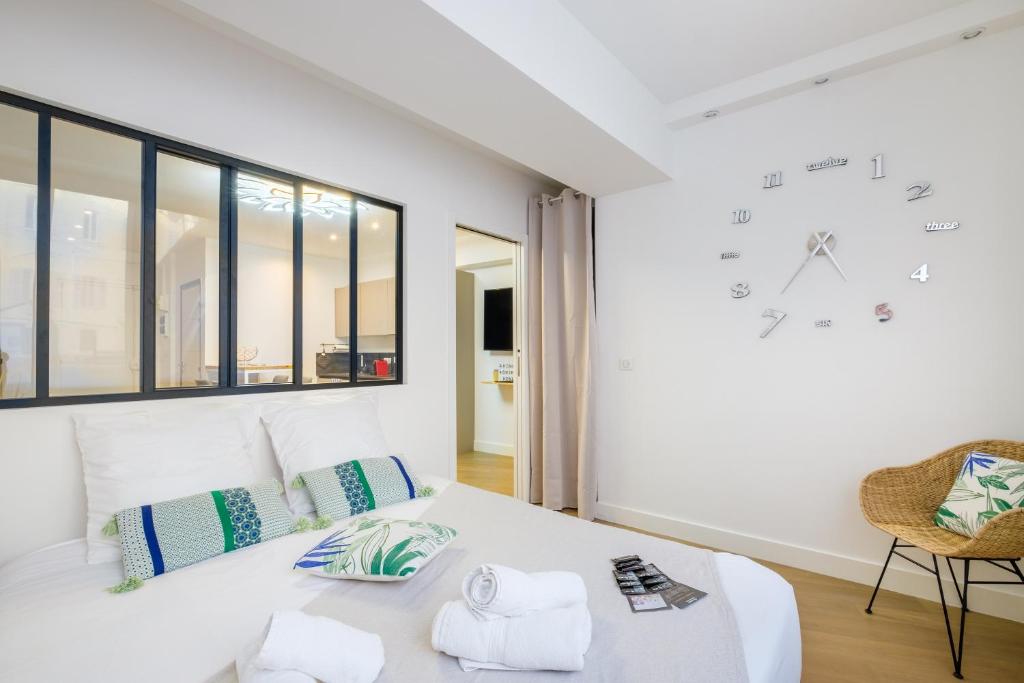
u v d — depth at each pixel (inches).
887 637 77.3
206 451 68.8
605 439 135.6
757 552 108.3
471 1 64.5
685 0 80.4
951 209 87.3
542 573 46.6
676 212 122.3
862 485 86.4
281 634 34.2
